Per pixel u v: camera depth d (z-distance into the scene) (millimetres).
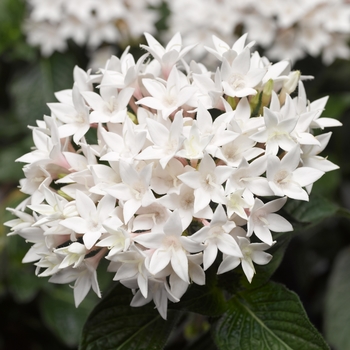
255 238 279
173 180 269
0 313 380
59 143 279
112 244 264
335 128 378
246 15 380
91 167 272
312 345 277
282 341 280
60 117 286
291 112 275
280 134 269
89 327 288
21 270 359
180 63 307
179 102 274
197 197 262
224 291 291
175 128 266
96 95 283
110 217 267
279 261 289
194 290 279
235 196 264
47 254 275
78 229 267
